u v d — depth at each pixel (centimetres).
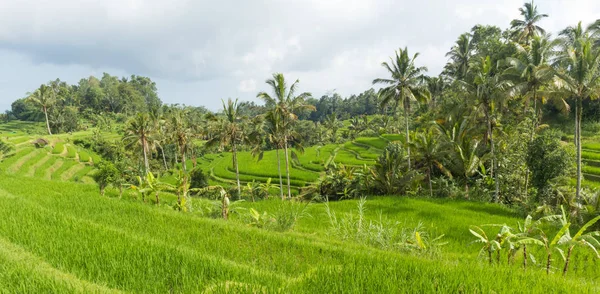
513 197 2283
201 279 561
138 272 578
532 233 828
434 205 1889
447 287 541
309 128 8394
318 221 1556
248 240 930
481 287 550
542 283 600
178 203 1481
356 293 516
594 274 941
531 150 2052
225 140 3066
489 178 2566
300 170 4772
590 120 4053
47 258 636
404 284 559
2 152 5097
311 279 573
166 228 1016
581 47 1758
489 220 1594
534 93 2491
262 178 4366
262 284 557
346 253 830
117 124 10475
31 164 5028
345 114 12662
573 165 1972
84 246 702
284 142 2839
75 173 5191
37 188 1811
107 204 1297
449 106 3625
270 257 823
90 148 6944
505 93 2252
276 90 2730
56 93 10312
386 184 2459
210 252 820
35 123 10350
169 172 5603
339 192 2736
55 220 909
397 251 1020
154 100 15838
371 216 1703
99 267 603
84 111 10812
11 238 738
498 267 688
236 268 617
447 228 1476
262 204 1927
